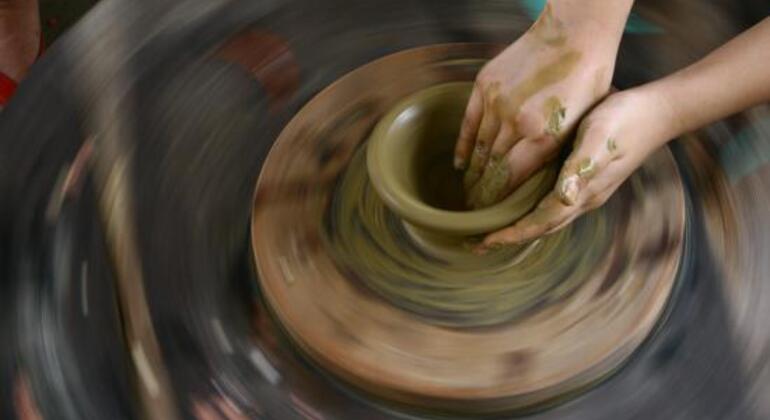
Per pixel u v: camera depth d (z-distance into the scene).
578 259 1.01
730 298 1.02
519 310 1.00
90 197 1.10
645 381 0.99
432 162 1.05
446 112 1.03
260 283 1.05
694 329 1.01
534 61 1.00
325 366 1.00
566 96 0.99
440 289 1.01
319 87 1.15
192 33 1.18
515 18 1.18
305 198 1.06
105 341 1.03
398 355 0.98
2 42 1.51
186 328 1.04
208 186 1.11
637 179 1.04
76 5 1.77
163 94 1.15
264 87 1.15
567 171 0.95
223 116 1.14
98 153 1.12
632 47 1.15
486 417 0.99
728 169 1.08
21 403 1.00
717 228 1.05
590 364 0.97
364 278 1.02
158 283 1.06
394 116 1.01
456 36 1.17
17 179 1.11
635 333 0.98
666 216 1.03
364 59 1.17
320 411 1.00
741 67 1.01
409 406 0.99
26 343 1.03
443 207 1.05
